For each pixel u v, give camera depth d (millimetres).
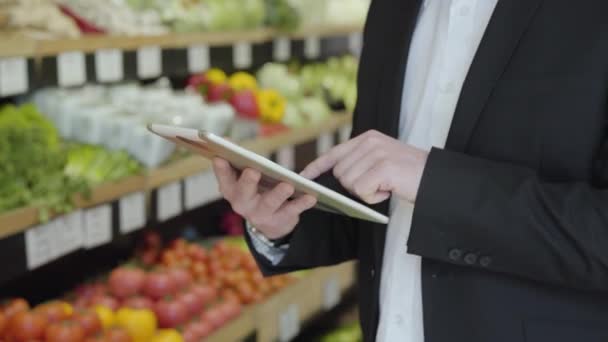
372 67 1255
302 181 898
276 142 3074
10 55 1878
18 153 1816
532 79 984
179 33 2615
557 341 1011
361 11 4289
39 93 2404
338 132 3748
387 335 1155
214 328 2047
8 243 1669
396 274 1150
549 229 923
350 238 1349
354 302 3396
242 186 1022
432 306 1062
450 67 1091
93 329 1680
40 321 1635
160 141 2266
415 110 1159
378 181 967
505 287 1018
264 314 2260
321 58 4500
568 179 980
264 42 3258
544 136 981
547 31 981
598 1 963
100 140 2299
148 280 2053
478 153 1021
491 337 1023
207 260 2533
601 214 915
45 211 1753
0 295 2213
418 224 963
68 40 2084
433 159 958
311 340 3090
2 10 2096
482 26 1071
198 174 2479
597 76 954
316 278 2641
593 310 1010
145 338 1851
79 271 2473
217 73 3443
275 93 3381
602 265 916
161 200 2301
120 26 2529
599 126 964
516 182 941
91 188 1957
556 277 954
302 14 3520
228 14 3035
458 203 942
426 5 1182
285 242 1274
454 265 1040
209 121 2742
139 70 2422
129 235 2668
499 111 1004
